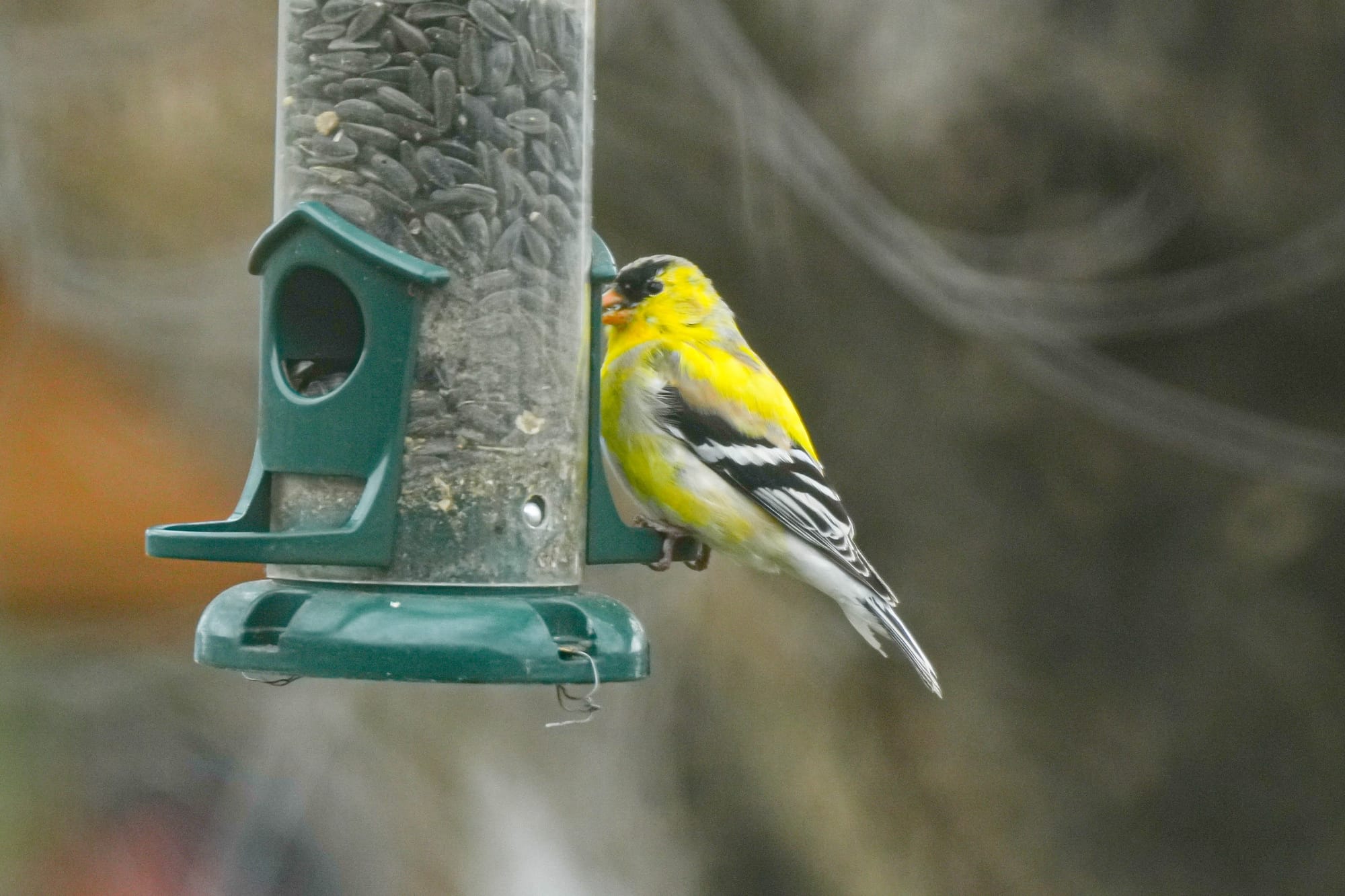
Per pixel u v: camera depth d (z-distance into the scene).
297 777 13.62
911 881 13.32
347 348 6.56
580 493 6.78
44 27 13.73
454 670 5.75
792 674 13.41
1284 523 14.33
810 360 13.26
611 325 8.23
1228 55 12.81
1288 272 13.12
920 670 7.97
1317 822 14.16
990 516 13.87
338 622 5.82
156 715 13.91
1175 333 13.88
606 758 13.54
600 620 6.18
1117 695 14.13
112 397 14.20
